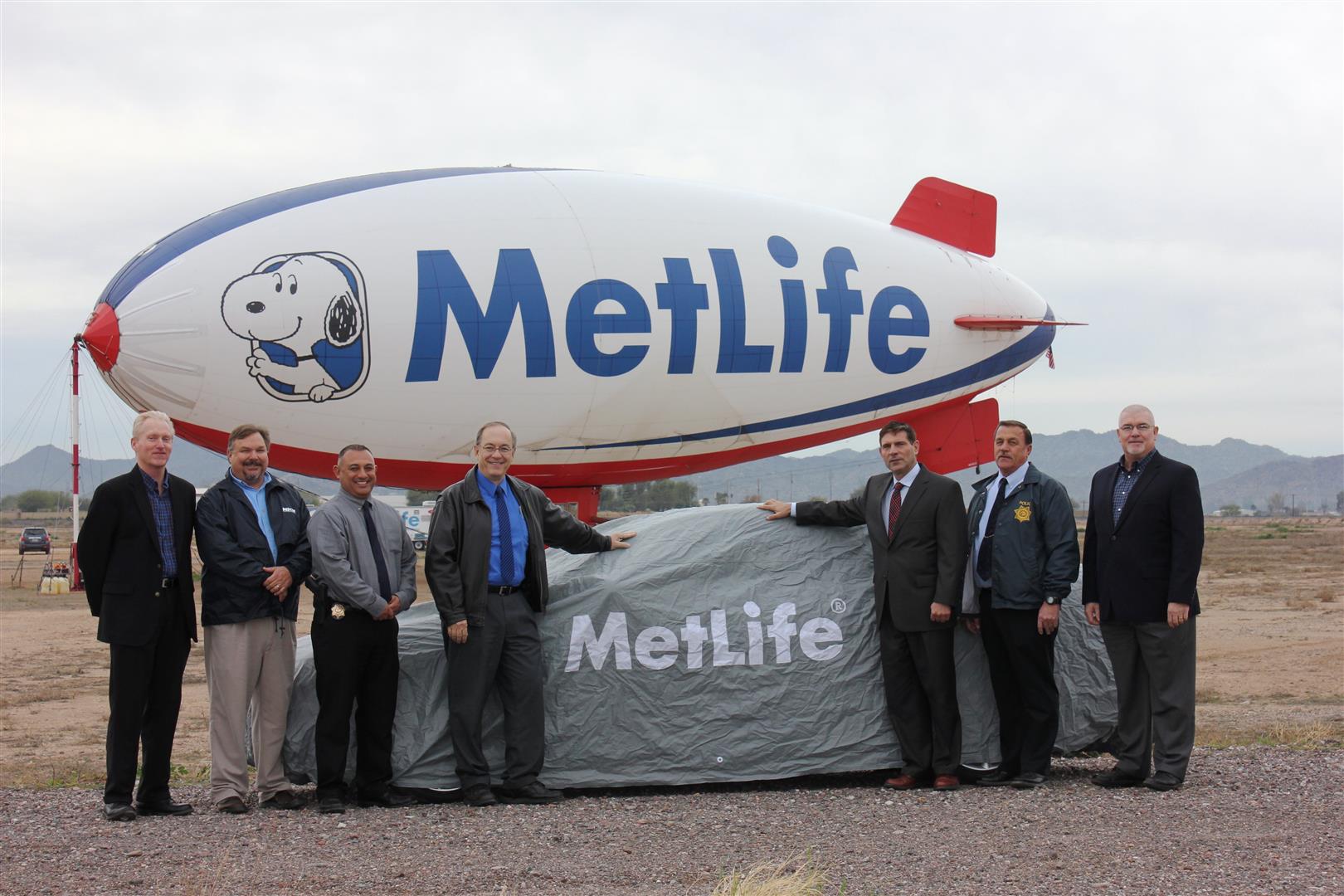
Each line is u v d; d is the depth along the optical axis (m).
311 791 8.35
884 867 5.83
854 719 8.09
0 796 7.95
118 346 17.11
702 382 19.55
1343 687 14.54
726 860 6.00
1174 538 7.70
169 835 6.66
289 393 17.66
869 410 21.41
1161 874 5.64
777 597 8.26
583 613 8.09
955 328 21.58
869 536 8.41
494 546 7.70
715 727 7.95
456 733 7.60
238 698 7.50
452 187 18.88
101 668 18.39
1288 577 37.53
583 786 7.86
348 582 7.39
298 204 18.20
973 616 8.17
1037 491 7.95
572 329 18.47
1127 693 7.93
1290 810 6.99
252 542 7.55
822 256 20.50
